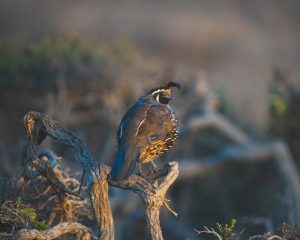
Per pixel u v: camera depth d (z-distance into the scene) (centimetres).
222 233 827
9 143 1720
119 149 821
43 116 860
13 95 1750
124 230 1608
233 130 1783
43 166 877
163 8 4322
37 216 890
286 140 1808
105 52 1877
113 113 1714
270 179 1761
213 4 4369
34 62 1745
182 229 1677
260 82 3312
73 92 1717
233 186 1783
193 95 1798
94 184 797
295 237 830
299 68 3738
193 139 1791
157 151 849
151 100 874
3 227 860
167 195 1731
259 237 832
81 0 4309
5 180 940
